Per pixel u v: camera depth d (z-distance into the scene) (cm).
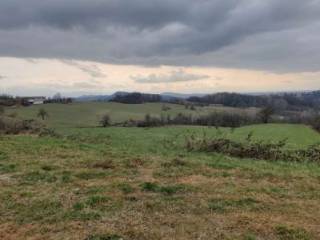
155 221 734
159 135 3123
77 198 873
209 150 1827
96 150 1647
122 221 725
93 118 6906
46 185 998
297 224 736
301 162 1642
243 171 1283
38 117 6544
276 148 1795
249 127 4878
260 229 704
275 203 892
